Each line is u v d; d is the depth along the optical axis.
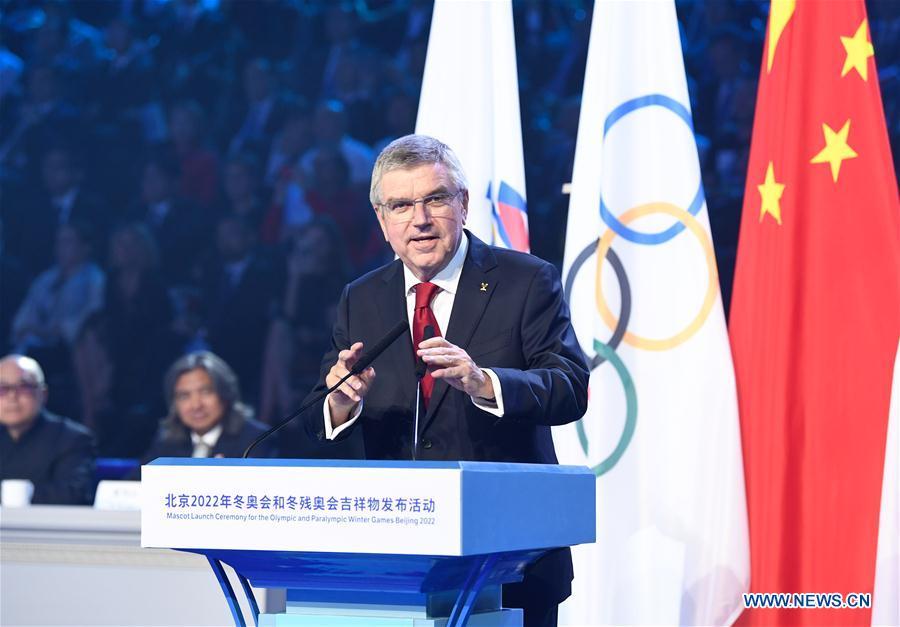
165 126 20.83
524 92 18.83
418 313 6.95
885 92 17.08
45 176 21.39
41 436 15.40
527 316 6.87
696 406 9.84
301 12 20.33
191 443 15.13
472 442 6.75
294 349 19.95
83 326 20.81
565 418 6.34
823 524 9.54
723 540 9.65
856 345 9.57
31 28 21.56
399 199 6.62
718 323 9.94
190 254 20.56
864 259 9.63
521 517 5.02
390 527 4.62
